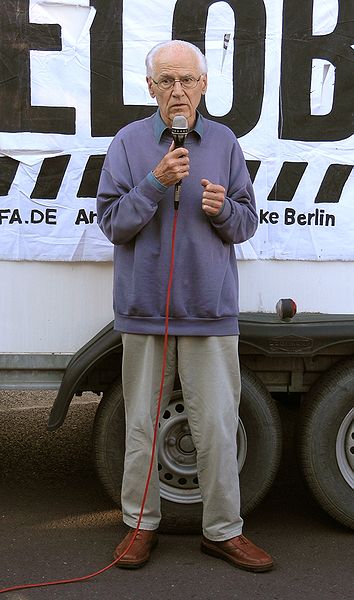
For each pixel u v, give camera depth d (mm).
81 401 5855
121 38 3414
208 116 3467
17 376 3516
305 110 3475
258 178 3504
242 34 3434
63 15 3396
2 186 3453
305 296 3562
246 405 3451
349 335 3355
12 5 3375
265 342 3338
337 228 3531
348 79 3463
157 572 3193
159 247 3023
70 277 3500
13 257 3473
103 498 4039
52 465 4539
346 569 3256
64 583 3104
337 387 3469
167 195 3002
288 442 4305
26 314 3502
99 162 3465
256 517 3803
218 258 3053
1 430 5207
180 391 3436
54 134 3443
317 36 3438
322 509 3646
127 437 3217
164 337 3092
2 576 3162
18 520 3740
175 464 3490
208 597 3010
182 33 3426
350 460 3520
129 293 3080
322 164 3502
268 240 3525
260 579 3150
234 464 3172
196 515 3486
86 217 3482
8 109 3420
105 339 3318
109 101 3443
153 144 3061
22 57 3398
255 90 3459
